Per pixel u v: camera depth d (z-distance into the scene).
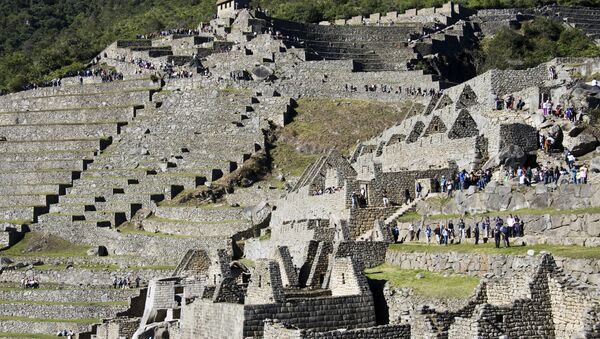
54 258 163.50
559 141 103.50
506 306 64.62
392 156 119.25
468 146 107.12
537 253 74.94
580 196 82.94
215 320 78.12
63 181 186.25
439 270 82.12
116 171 183.88
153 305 110.94
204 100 195.50
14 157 196.88
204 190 169.50
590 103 107.38
